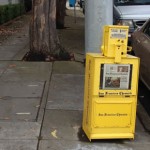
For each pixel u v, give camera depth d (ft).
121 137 14.87
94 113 14.49
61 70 25.85
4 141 14.88
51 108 18.35
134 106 14.69
